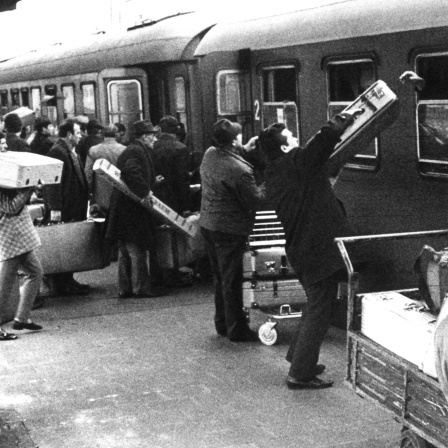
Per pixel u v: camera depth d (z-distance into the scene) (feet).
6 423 20.13
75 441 18.95
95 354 25.48
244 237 25.18
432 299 14.87
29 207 35.78
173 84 37.58
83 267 32.50
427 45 22.29
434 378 13.89
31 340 27.32
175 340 26.55
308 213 20.97
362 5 25.26
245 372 23.18
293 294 25.32
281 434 18.85
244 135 32.76
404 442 15.58
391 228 24.26
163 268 33.50
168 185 33.19
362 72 25.12
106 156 36.37
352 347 16.43
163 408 20.76
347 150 21.26
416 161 23.12
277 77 30.19
